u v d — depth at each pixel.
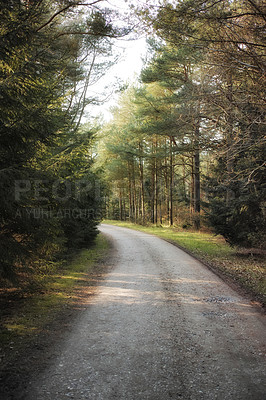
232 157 11.21
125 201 54.41
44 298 7.88
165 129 21.28
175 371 4.29
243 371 4.30
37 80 6.49
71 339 5.38
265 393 3.77
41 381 3.99
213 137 13.95
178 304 7.49
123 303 7.59
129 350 4.96
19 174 5.52
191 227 29.89
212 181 16.16
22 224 6.37
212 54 9.48
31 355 4.73
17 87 5.66
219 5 7.75
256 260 13.96
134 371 4.29
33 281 8.52
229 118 11.23
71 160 7.82
